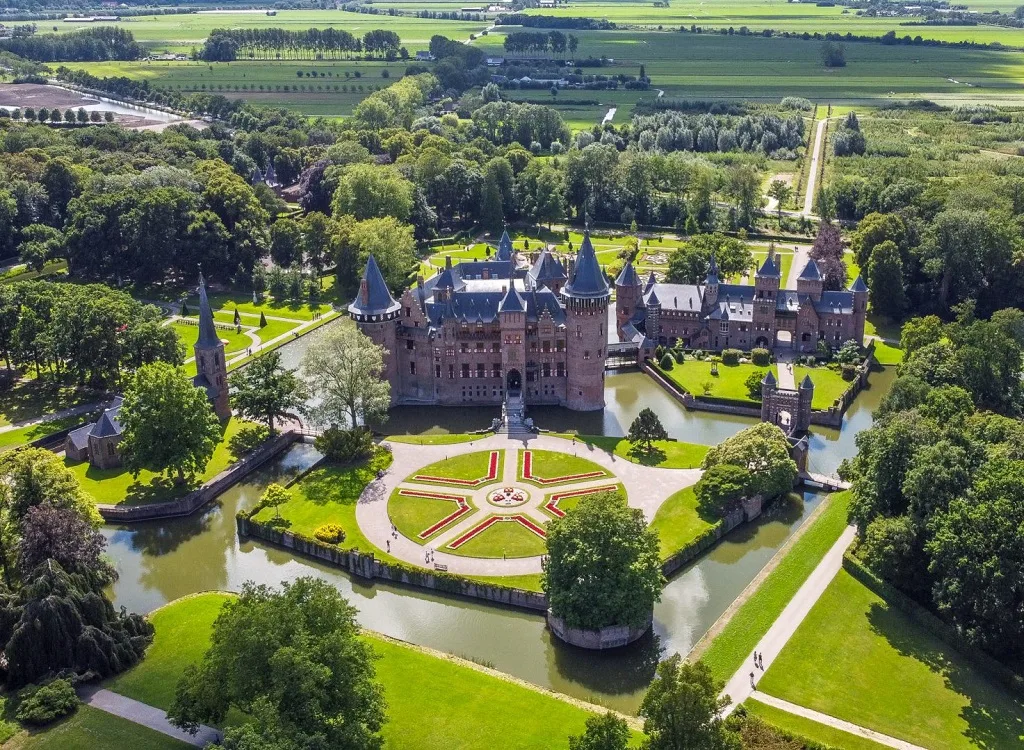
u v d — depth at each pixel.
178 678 130.50
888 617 142.75
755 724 114.69
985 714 122.94
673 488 182.75
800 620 142.12
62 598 129.00
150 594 158.88
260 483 193.00
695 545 163.62
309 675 105.62
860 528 157.25
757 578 154.88
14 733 118.00
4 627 130.12
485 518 172.75
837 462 198.50
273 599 115.81
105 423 194.75
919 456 148.62
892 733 119.12
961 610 135.12
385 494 182.88
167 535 176.50
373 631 144.75
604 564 140.62
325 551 164.75
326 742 105.38
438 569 157.00
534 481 186.38
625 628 140.00
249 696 110.06
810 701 124.88
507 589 150.62
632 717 125.75
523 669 137.88
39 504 144.62
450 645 143.62
